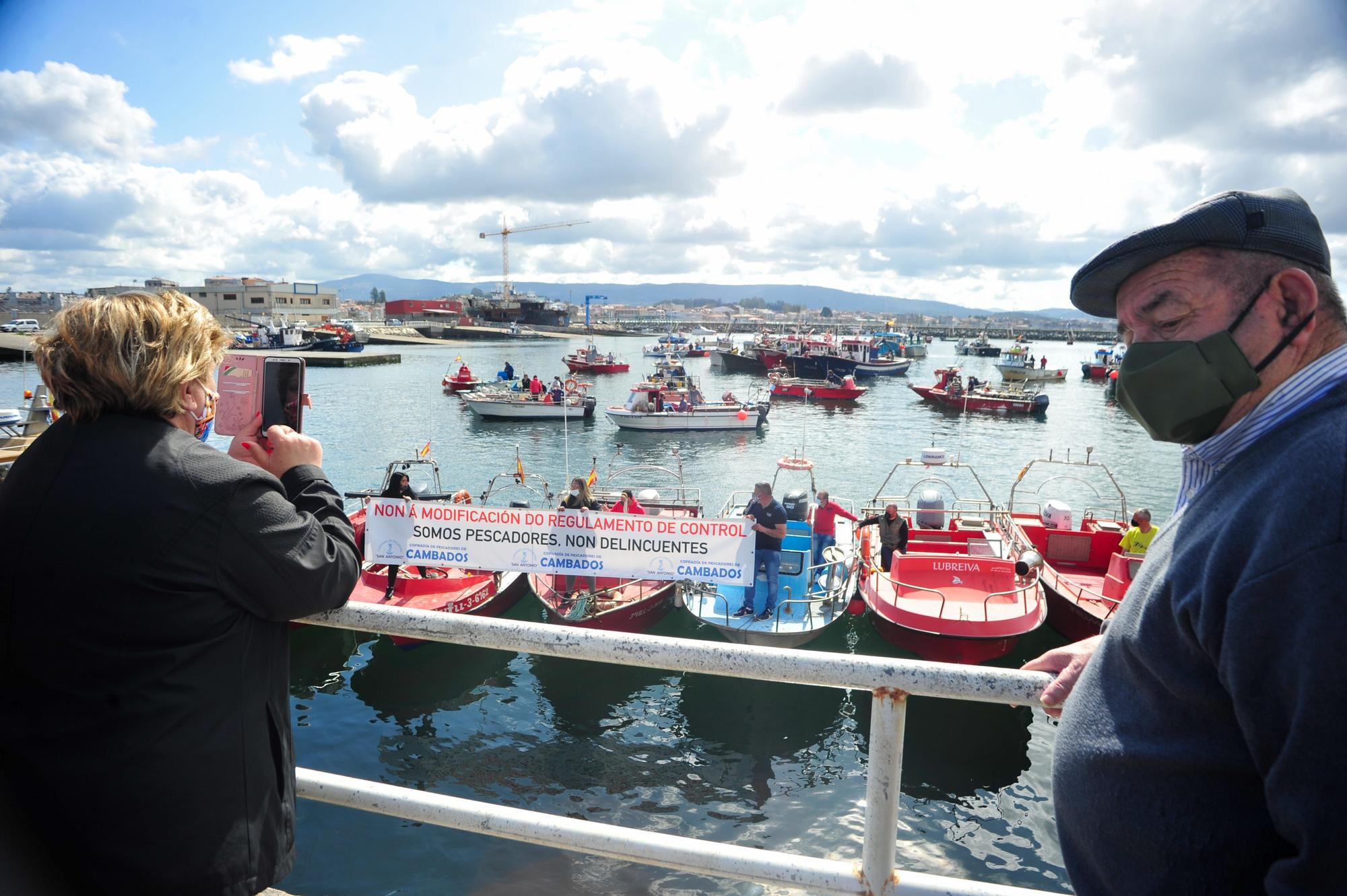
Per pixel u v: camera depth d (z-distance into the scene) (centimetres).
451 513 912
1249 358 101
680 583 1242
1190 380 103
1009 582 1108
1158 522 2238
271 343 7869
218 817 128
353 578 149
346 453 3022
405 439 3362
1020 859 723
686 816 793
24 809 124
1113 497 2511
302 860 688
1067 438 3628
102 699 119
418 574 1236
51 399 133
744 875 154
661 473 2723
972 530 1376
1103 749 108
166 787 122
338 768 877
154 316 131
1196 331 105
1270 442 96
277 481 138
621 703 1017
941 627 1011
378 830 726
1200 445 111
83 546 118
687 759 895
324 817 743
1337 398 93
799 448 3269
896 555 1150
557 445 3266
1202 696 95
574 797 826
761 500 1129
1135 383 110
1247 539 89
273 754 141
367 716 981
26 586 119
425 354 9344
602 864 674
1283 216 100
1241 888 95
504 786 845
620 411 3622
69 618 119
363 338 10906
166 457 125
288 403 165
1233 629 86
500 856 689
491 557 907
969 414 4459
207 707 125
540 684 1064
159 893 124
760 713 988
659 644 153
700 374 7294
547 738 938
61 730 121
